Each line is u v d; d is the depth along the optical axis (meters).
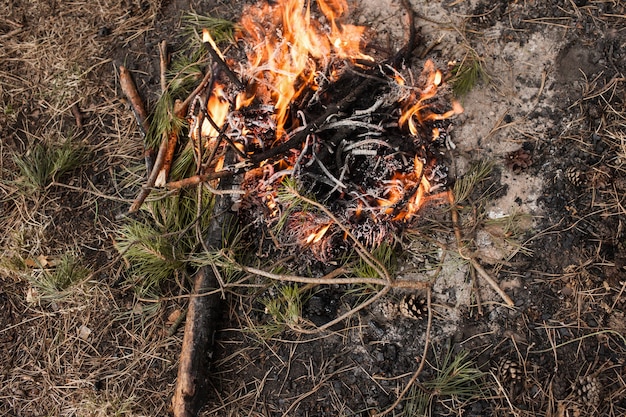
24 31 1.90
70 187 1.79
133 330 1.73
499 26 1.80
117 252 1.76
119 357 1.72
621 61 1.76
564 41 1.78
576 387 1.63
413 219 1.71
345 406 1.66
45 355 1.73
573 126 1.74
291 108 1.69
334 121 1.67
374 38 1.81
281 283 1.70
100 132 1.83
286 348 1.70
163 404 1.69
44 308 1.76
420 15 1.82
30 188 1.80
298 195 1.58
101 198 1.79
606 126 1.73
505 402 1.64
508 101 1.76
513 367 1.64
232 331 1.71
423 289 1.69
